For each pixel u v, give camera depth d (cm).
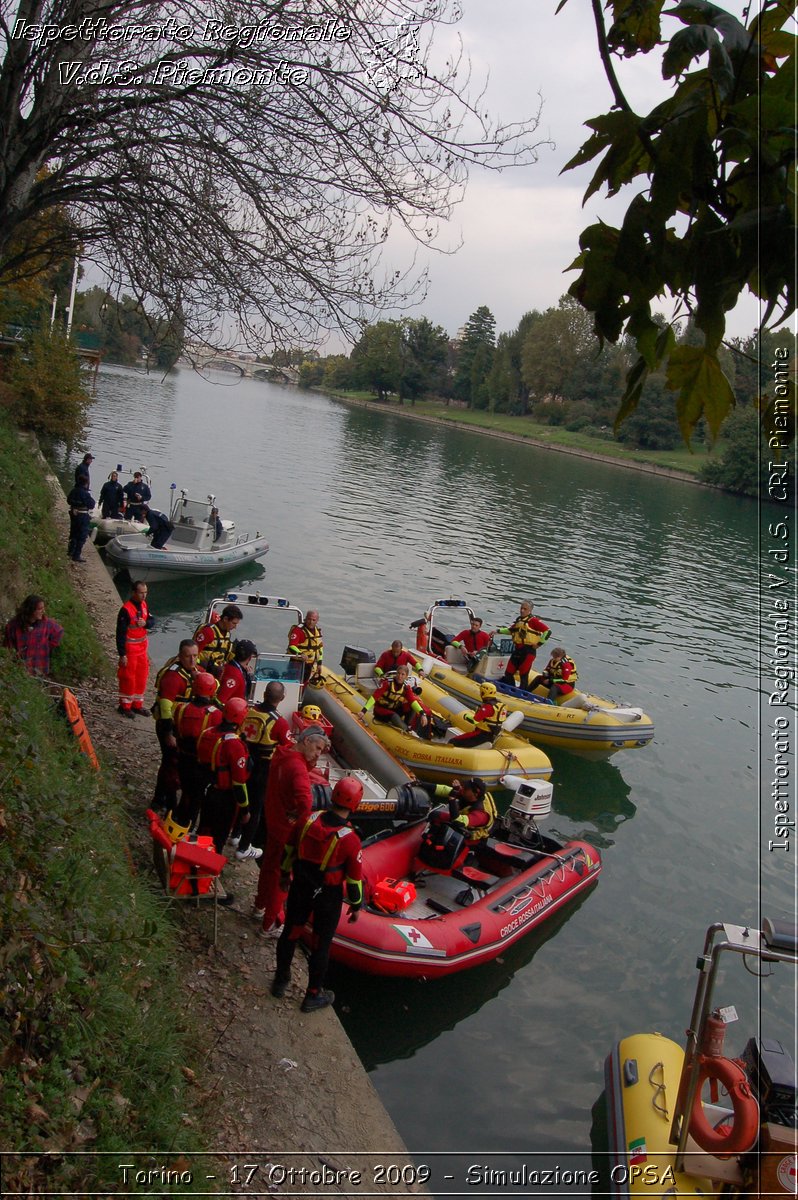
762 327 120
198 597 1853
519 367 9288
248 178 620
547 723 1327
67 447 2795
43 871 476
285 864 569
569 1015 754
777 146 122
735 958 861
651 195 127
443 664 1480
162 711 705
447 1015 738
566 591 2367
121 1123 388
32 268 887
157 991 501
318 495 3250
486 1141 604
